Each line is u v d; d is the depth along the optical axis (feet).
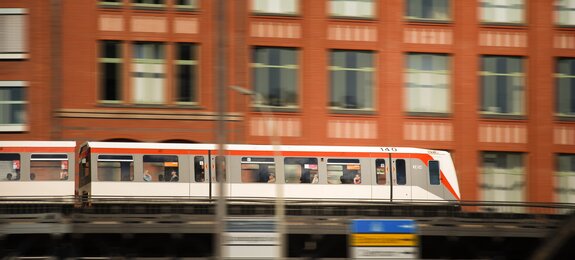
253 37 259.19
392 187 231.91
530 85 269.64
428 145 264.11
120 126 253.03
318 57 261.44
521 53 269.64
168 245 207.41
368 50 263.90
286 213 206.08
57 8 253.85
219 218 169.99
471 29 267.59
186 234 207.10
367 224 172.45
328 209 206.39
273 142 240.94
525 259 211.20
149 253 207.92
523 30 270.05
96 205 202.49
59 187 224.33
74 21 253.85
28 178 223.51
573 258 209.05
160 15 257.34
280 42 260.21
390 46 264.31
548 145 268.41
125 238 205.57
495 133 267.18
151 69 256.52
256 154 228.63
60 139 250.78
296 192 228.63
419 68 266.36
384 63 264.11
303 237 206.18
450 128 265.75
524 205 211.20
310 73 260.83
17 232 196.34
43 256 204.74
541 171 267.80
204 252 208.13
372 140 261.85
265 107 257.55
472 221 205.57
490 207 214.07
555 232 204.54
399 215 206.80
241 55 258.37
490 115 267.39
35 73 251.80
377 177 231.91
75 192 227.40
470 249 209.87
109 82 254.88
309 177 229.66
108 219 199.93
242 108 256.73
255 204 208.64
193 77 257.96
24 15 252.83
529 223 206.59
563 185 269.23
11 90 252.21
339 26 263.08
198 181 225.56
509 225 206.08
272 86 259.80
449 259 210.59
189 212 203.82
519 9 270.26
